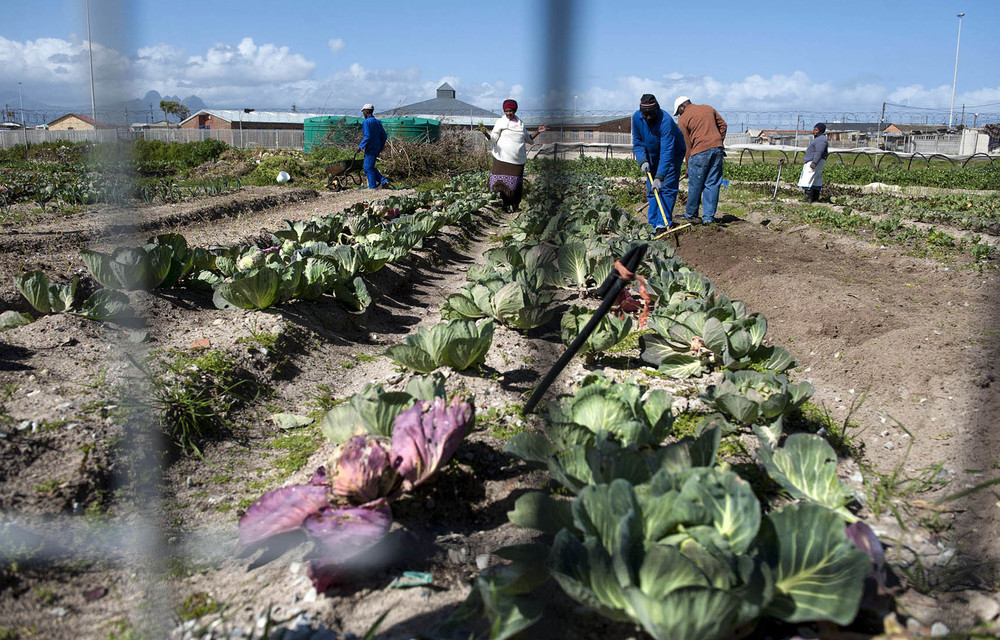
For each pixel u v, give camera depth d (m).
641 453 3.10
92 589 2.78
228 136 48.34
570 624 2.51
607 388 3.72
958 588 2.68
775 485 3.43
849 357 5.62
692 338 5.09
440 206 14.15
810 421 4.35
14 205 13.04
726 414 4.07
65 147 34.88
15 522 3.05
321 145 28.81
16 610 2.59
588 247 8.51
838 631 2.39
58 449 3.58
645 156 12.12
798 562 2.33
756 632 2.42
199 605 2.71
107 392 4.22
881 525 3.14
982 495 3.44
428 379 3.61
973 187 24.77
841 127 81.00
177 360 4.80
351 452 2.86
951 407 4.53
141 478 3.60
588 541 2.24
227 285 5.98
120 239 9.48
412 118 27.50
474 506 3.37
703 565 2.16
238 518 3.42
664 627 2.01
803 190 19.66
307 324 6.13
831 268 9.25
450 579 2.82
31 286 5.52
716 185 12.53
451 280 9.70
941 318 6.43
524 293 6.04
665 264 7.61
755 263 9.55
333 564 2.70
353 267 7.35
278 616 2.59
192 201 14.44
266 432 4.44
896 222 12.18
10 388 4.14
